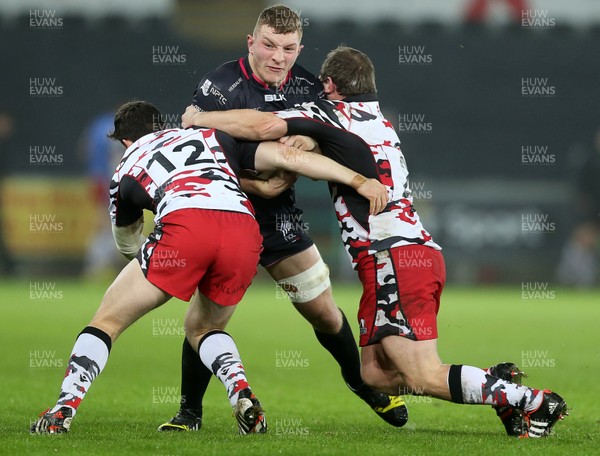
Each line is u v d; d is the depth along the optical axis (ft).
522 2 256.93
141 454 48.65
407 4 253.03
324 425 66.49
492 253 237.45
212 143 60.39
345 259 225.35
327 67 64.28
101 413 70.69
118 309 56.29
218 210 57.16
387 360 61.26
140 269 56.39
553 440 56.08
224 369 58.03
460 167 256.52
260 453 49.24
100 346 55.88
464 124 256.52
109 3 247.70
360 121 62.95
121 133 64.59
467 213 237.25
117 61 247.91
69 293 191.72
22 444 51.11
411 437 57.82
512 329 141.90
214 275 57.72
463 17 255.29
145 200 59.47
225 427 63.98
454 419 71.10
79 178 226.58
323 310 69.41
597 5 257.55
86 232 223.92
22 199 223.10
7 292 193.67
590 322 152.56
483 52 255.91
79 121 248.52
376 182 60.95
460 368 57.57
